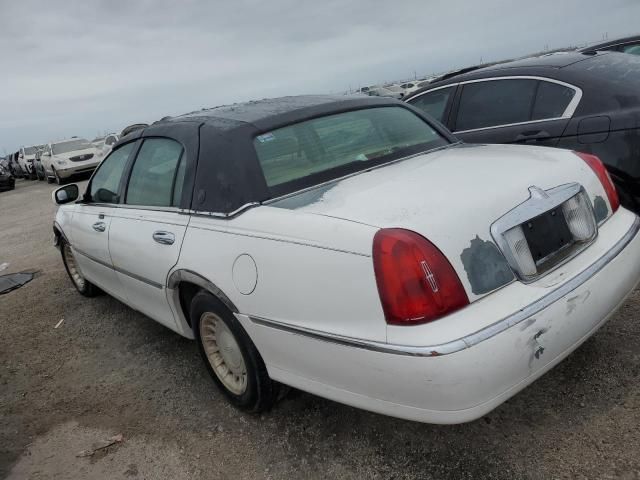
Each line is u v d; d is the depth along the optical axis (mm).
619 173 3820
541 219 2270
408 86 30344
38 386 3758
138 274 3504
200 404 3217
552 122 4207
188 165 3029
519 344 1990
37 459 2922
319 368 2301
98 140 29219
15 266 7305
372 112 3371
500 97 4676
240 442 2797
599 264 2355
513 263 2123
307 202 2494
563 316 2135
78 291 5582
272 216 2459
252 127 2930
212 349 3117
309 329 2258
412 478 2359
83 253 4535
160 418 3139
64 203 4824
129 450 2881
